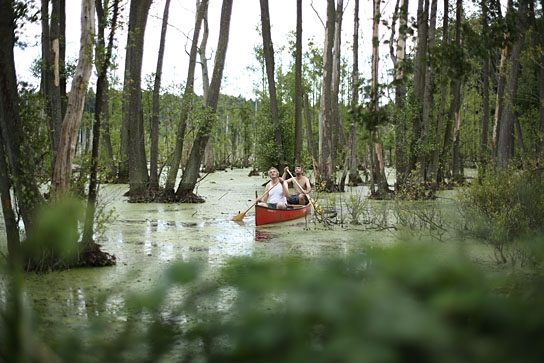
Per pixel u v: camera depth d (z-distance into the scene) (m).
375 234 11.62
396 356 0.88
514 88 18.83
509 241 7.82
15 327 1.33
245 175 41.12
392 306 0.94
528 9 12.94
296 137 26.31
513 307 1.00
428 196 17.30
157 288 1.31
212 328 1.37
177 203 19.02
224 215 15.88
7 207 7.33
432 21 20.59
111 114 29.73
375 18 7.52
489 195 10.19
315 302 1.01
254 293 1.10
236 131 58.56
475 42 7.20
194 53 20.45
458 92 27.67
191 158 19.58
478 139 38.88
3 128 7.38
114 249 10.23
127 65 21.20
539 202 8.80
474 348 0.91
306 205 15.73
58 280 7.36
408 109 21.02
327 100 24.53
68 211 1.25
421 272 1.03
